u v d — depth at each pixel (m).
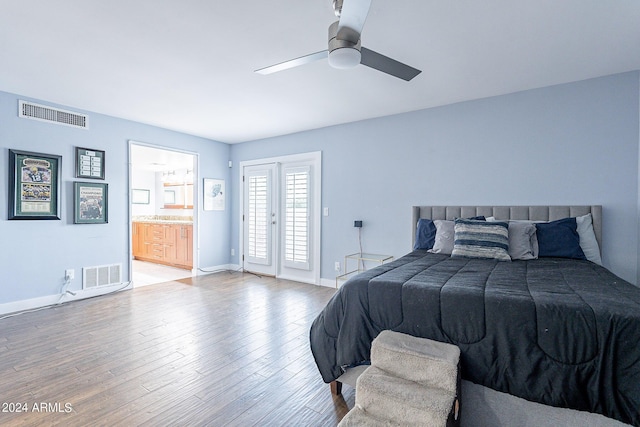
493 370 1.43
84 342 2.68
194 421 1.70
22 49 2.41
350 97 3.45
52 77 2.94
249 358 2.43
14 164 3.38
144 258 6.90
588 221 2.88
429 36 2.23
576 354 1.30
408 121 3.94
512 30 2.16
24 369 2.22
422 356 1.44
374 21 2.05
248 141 5.62
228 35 2.23
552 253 2.77
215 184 5.62
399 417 1.34
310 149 4.82
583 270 2.22
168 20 2.04
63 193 3.77
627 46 2.37
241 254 5.75
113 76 2.91
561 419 1.34
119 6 1.89
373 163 4.22
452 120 3.65
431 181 3.79
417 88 3.19
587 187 2.98
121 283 4.35
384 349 1.53
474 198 3.53
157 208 8.02
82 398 1.89
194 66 2.71
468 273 2.09
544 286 1.72
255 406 1.84
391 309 1.72
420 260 2.69
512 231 2.83
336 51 1.71
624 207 2.84
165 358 2.41
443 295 1.60
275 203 5.29
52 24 2.08
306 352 2.54
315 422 1.71
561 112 3.09
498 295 1.53
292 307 3.67
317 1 1.85
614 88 2.87
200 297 4.07
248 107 3.79
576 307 1.35
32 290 3.56
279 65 2.05
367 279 1.89
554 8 1.92
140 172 7.78
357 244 4.36
